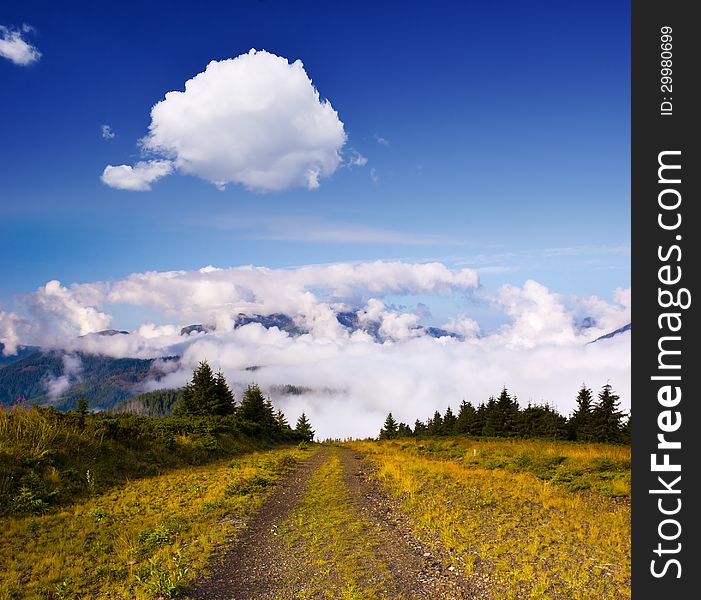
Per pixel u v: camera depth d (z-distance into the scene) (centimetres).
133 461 2295
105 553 1184
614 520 1350
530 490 1852
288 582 1020
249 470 2570
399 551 1181
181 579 986
